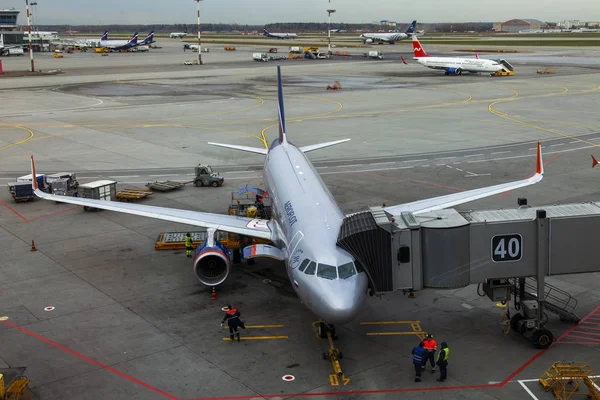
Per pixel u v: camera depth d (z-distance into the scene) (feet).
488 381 70.54
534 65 571.28
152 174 178.91
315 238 80.43
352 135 237.45
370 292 78.74
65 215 140.97
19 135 242.99
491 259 78.95
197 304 93.20
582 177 166.20
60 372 73.20
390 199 148.46
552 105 313.94
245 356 77.05
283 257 91.09
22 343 80.53
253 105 328.70
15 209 145.89
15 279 102.89
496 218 79.51
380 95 367.45
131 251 117.08
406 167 184.14
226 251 95.81
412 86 416.26
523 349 78.07
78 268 108.06
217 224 103.71
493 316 88.12
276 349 78.89
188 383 70.69
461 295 95.86
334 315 70.49
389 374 72.49
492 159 193.26
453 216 81.41
